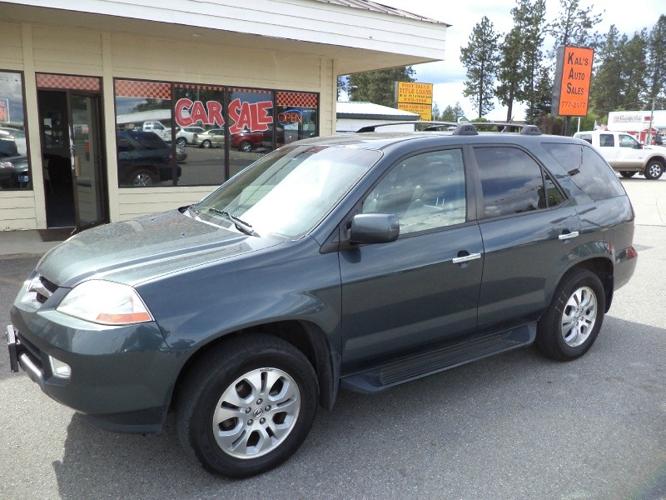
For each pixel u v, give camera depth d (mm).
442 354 3832
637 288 7000
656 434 3533
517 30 61781
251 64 11031
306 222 3303
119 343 2654
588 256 4445
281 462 3133
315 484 3000
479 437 3475
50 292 3004
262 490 2945
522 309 4141
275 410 3057
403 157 3586
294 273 3059
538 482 3039
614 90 87500
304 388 3127
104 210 10180
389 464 3186
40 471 3061
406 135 3982
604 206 4668
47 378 2811
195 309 2777
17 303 3152
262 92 11305
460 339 3904
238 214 3688
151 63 9984
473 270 3754
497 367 4516
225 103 10898
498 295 3953
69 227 9797
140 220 3992
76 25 8922
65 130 9727
